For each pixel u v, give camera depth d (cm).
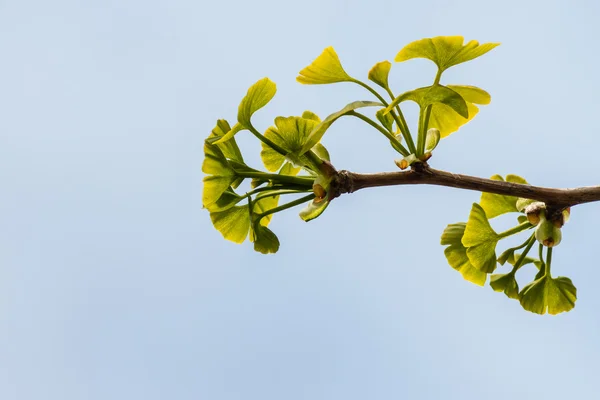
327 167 79
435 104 82
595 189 81
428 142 81
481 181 80
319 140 79
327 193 79
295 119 79
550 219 82
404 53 79
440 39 78
